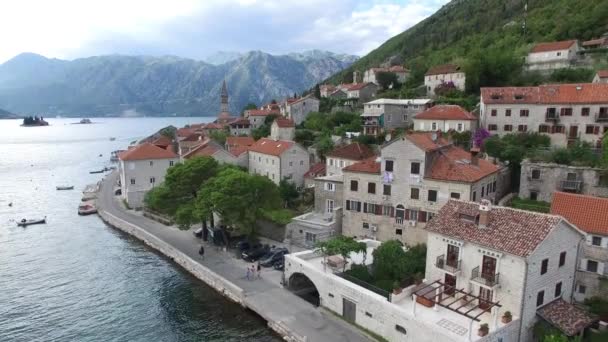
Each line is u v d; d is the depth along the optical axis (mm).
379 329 36500
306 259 48781
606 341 32250
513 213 35188
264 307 43281
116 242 70375
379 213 54594
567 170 52469
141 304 48188
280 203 65688
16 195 109312
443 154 52156
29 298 49844
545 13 133000
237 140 112438
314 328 38812
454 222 37125
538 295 32844
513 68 100062
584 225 38219
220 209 57125
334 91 147250
